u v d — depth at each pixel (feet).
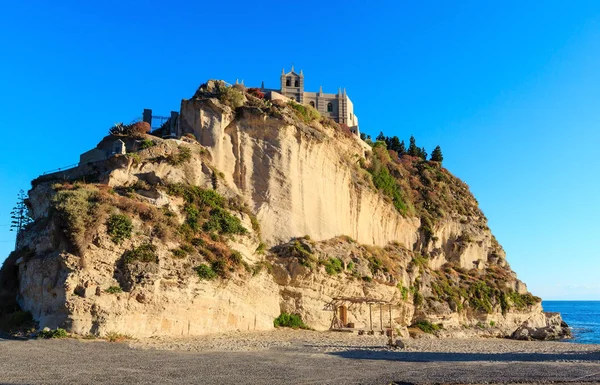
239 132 170.81
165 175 147.13
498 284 255.70
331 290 164.45
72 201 117.39
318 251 163.22
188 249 127.85
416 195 262.26
